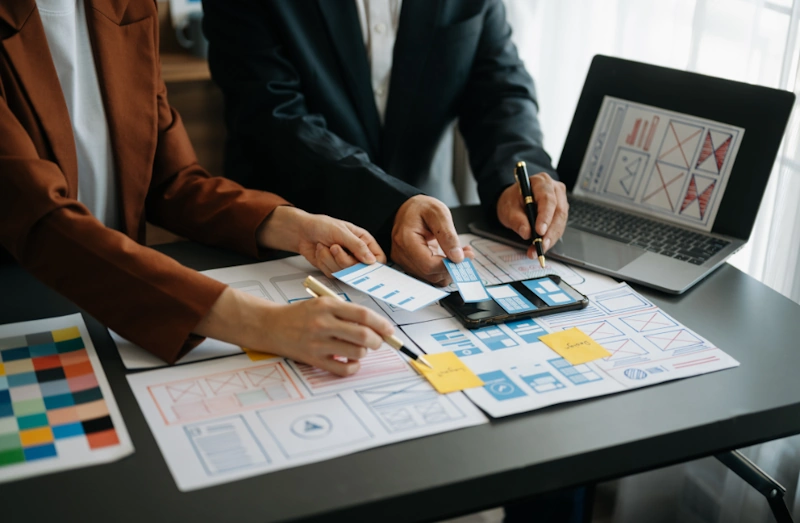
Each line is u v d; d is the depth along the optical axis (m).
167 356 0.83
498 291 1.00
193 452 0.69
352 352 0.81
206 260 1.09
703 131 1.22
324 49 1.52
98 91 1.13
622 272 1.07
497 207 1.24
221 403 0.76
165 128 1.21
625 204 1.28
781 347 0.92
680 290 1.03
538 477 0.71
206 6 1.51
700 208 1.21
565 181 1.34
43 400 0.76
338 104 1.54
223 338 0.86
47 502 0.63
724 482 1.34
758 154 1.17
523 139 1.43
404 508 0.66
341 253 1.02
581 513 1.04
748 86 1.19
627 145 1.28
